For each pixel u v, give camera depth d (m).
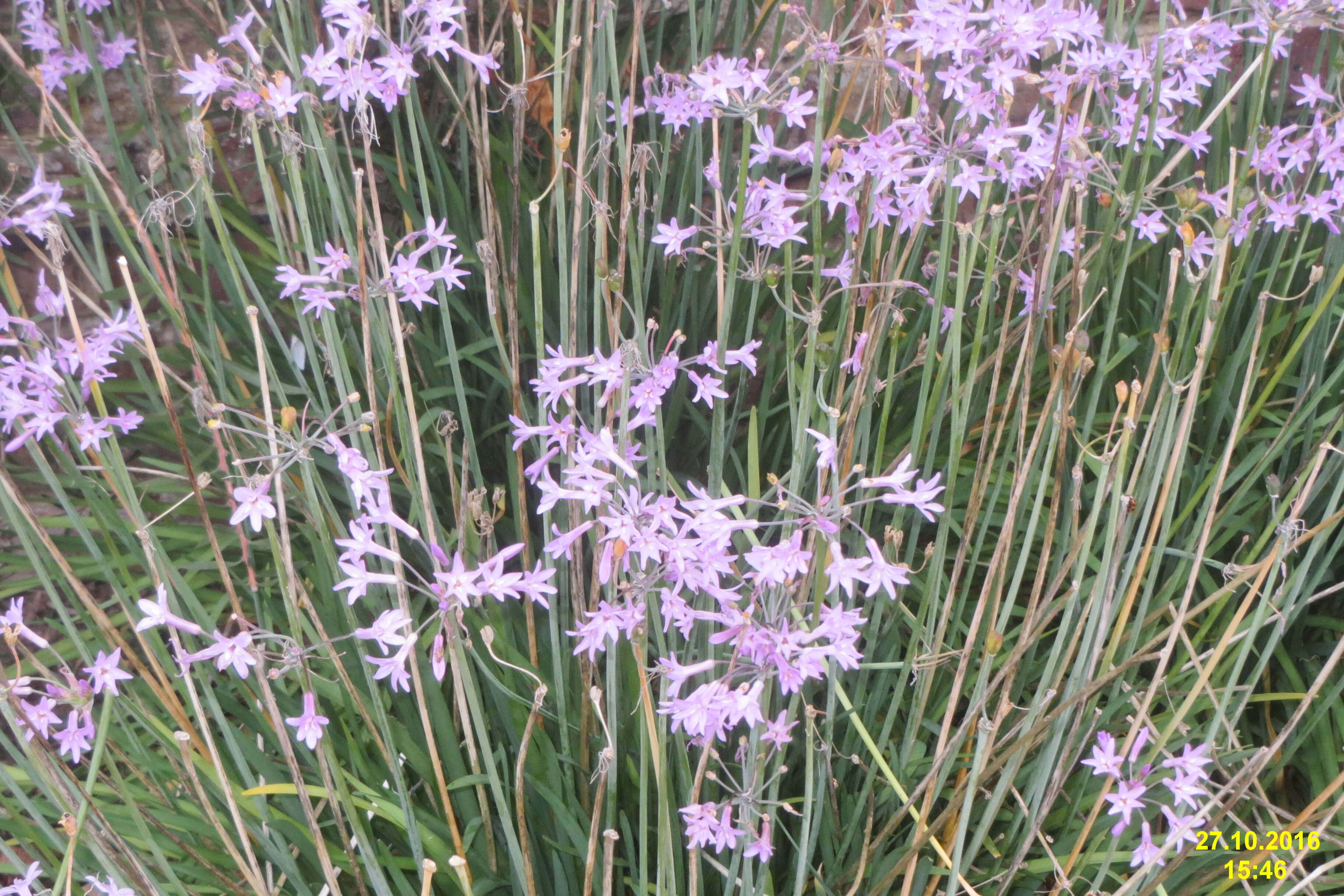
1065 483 0.88
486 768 0.67
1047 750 0.67
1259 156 0.84
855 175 0.71
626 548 0.55
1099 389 0.75
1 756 0.88
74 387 0.68
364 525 0.59
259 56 0.72
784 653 0.57
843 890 0.72
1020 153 0.71
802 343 0.74
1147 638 0.80
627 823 0.69
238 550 0.89
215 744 0.73
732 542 0.69
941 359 0.74
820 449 0.58
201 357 0.86
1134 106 0.82
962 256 0.67
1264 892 0.73
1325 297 0.81
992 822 0.74
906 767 0.75
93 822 0.65
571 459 0.65
